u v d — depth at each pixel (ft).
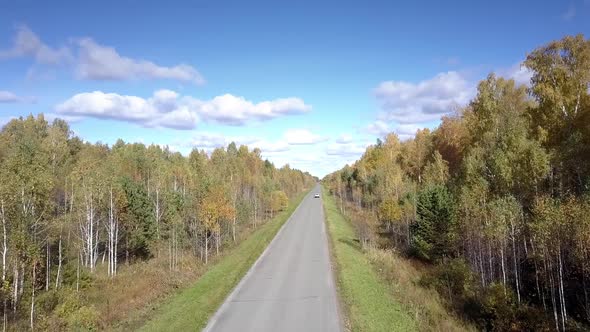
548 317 72.49
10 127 231.09
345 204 304.50
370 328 58.23
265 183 272.92
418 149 217.56
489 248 91.97
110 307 73.56
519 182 93.76
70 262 105.40
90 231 116.37
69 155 187.01
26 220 74.38
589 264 67.21
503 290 76.84
